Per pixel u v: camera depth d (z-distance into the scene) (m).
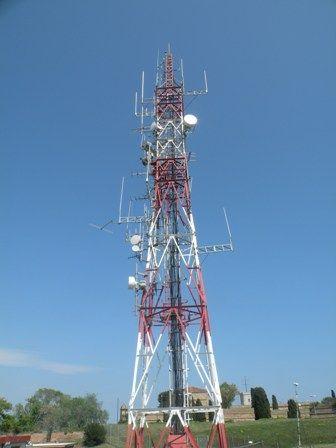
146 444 34.12
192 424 71.31
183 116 37.88
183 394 29.33
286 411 97.62
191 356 29.77
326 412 90.50
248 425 74.31
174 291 31.86
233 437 67.38
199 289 31.52
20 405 109.06
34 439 88.12
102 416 111.94
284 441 64.94
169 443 27.53
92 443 71.81
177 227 34.38
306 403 102.94
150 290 32.12
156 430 51.16
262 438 66.56
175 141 37.16
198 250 32.75
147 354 30.34
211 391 28.83
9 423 93.56
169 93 39.22
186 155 36.69
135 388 29.19
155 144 37.25
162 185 35.72
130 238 34.28
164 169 36.12
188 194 35.12
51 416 108.12
